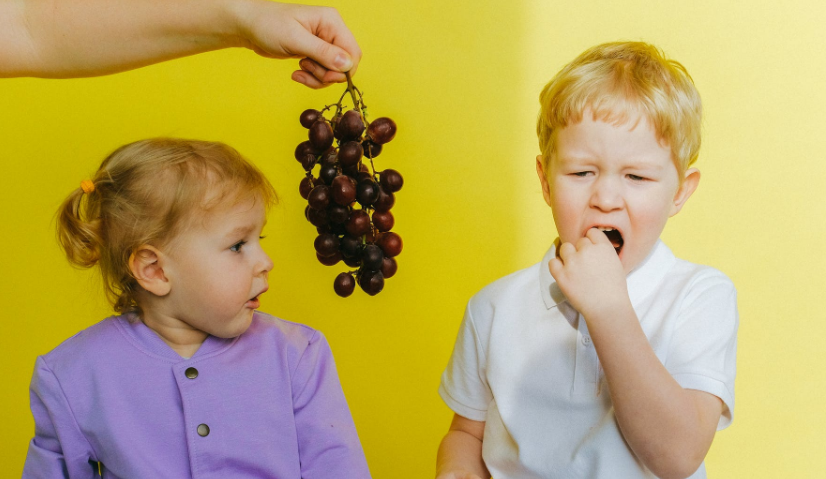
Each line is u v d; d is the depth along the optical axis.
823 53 1.52
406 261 1.64
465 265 1.63
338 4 1.58
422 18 1.58
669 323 0.89
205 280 0.91
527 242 1.61
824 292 1.57
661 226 0.89
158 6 0.98
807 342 1.58
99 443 0.95
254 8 0.97
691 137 0.90
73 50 0.99
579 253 0.83
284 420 0.98
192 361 0.96
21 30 0.98
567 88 0.88
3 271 1.66
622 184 0.86
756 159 1.56
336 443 1.00
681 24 1.54
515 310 1.01
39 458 0.98
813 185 1.55
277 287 1.66
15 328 1.68
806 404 1.60
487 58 1.57
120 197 0.93
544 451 0.93
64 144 1.63
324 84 1.02
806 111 1.53
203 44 1.01
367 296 1.66
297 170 1.63
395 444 1.70
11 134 1.63
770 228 1.57
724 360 0.88
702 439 0.81
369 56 1.59
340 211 1.07
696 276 0.93
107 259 0.96
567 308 0.96
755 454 1.63
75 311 1.68
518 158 1.59
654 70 0.88
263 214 0.96
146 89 1.62
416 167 1.61
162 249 0.91
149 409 0.94
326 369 1.05
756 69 1.54
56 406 0.95
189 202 0.90
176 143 0.96
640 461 0.88
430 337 1.66
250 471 0.96
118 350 0.96
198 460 0.93
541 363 0.96
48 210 1.65
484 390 1.05
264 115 1.62
